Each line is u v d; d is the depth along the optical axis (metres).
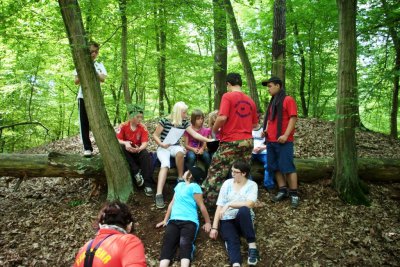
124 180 4.80
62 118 15.91
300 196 4.85
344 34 4.54
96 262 1.96
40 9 7.12
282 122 4.59
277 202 4.71
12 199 5.36
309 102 12.13
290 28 10.89
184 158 4.96
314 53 10.20
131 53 10.89
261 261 3.75
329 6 8.83
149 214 4.53
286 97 4.63
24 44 6.69
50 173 5.06
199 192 4.02
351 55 4.54
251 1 9.52
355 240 3.95
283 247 3.91
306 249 3.86
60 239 4.25
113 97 13.67
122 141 4.97
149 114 12.85
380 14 5.49
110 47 10.67
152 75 12.53
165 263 3.58
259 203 4.60
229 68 14.27
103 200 4.98
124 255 1.98
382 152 6.71
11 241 4.24
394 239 3.98
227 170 4.32
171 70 11.28
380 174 5.14
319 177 5.13
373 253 3.77
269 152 4.78
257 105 9.36
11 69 11.12
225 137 4.28
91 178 5.45
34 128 13.88
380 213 4.48
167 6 5.99
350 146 4.74
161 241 4.11
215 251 3.90
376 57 7.75
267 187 4.98
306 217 4.39
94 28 6.94
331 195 4.80
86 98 4.66
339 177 4.80
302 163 5.11
